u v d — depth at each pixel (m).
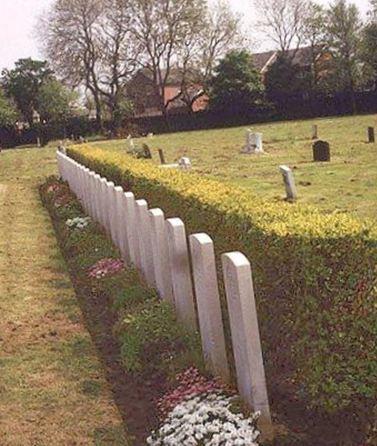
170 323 6.95
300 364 5.00
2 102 69.62
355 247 4.79
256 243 5.49
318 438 4.98
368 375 4.74
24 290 10.22
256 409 5.09
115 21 69.19
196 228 7.48
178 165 25.36
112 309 8.55
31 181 29.56
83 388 6.45
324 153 24.23
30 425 5.80
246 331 5.06
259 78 68.12
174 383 5.86
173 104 79.12
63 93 71.88
